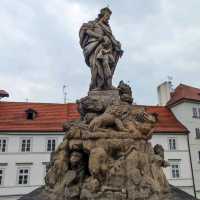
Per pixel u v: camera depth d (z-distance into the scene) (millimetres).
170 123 37625
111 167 8406
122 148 8836
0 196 30797
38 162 32406
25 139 33000
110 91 11352
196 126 37375
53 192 8812
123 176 8250
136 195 7863
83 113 11109
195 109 38406
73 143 9305
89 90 11766
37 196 10023
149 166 8867
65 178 8883
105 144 8797
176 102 38812
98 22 12414
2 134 32562
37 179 31828
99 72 11586
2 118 34344
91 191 7914
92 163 8297
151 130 9742
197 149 36250
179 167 34906
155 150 10062
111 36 12258
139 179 8180
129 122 9578
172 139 35875
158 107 41062
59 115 36156
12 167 31859
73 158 9047
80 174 8945
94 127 9312
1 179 31422
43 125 34000
